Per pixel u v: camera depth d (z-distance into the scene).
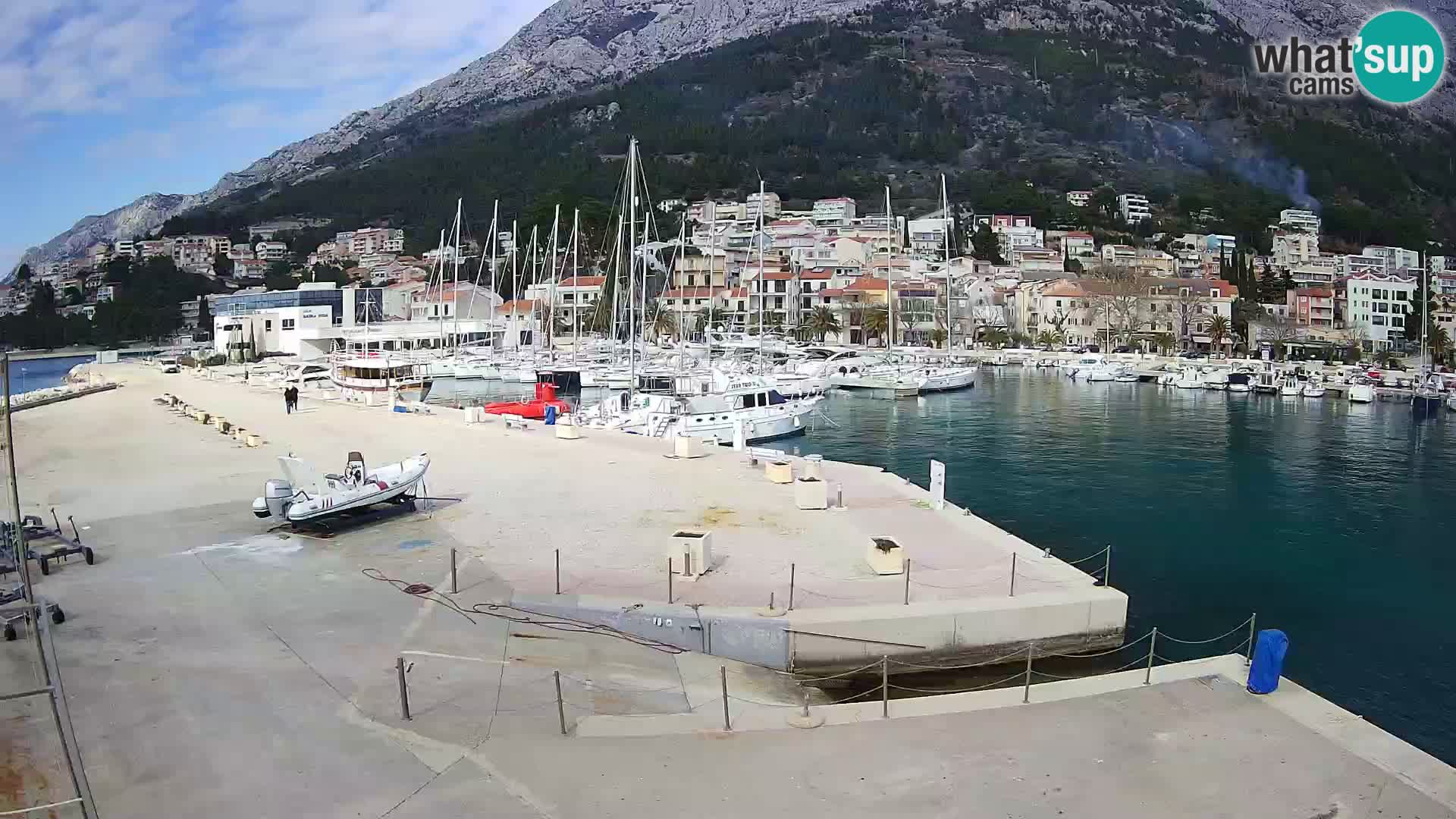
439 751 11.99
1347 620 25.50
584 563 21.78
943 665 18.28
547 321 161.88
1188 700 13.84
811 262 193.50
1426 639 24.06
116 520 26.12
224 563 21.55
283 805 10.55
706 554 21.03
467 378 103.94
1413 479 47.00
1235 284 189.75
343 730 12.55
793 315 170.88
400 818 10.27
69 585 19.48
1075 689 14.34
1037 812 10.55
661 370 86.69
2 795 10.63
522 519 26.19
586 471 34.28
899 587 19.91
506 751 12.03
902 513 26.94
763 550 22.84
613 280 155.25
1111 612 19.20
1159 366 118.31
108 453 39.81
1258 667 13.99
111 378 100.75
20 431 49.03
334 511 24.73
